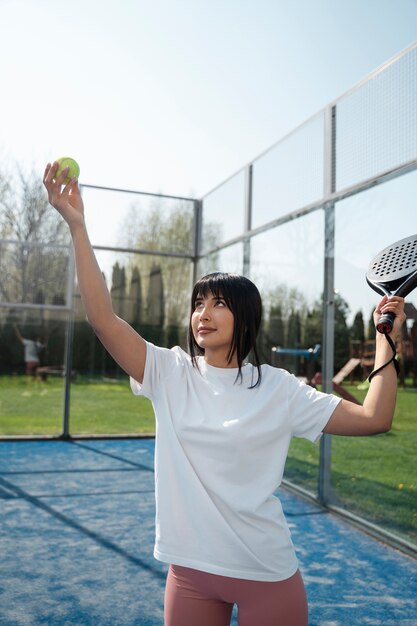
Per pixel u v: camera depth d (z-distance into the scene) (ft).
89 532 11.83
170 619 4.13
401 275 4.39
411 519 11.14
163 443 4.23
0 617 8.04
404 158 11.57
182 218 24.77
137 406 24.72
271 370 4.49
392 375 4.02
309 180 15.42
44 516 12.79
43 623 7.91
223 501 3.95
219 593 3.96
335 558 10.79
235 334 4.37
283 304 16.85
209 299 4.44
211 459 4.04
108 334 4.08
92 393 24.03
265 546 3.92
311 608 8.67
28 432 23.66
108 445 22.02
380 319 4.07
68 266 24.00
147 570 9.96
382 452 12.19
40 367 23.93
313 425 4.16
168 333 24.41
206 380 4.34
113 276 23.67
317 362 14.99
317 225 15.06
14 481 15.80
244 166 19.74
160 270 24.45
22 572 9.67
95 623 7.97
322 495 14.35
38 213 30.55
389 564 10.53
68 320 23.75
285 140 16.85
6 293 23.48
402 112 11.64
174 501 4.10
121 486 15.69
